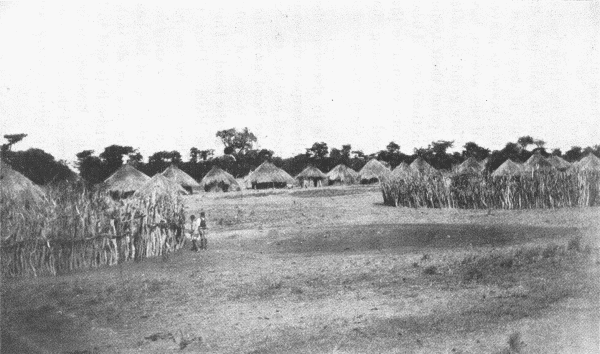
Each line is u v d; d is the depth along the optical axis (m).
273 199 46.12
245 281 14.53
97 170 43.88
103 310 11.98
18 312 11.75
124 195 41.31
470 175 36.00
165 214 21.03
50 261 16.44
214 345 9.48
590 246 15.38
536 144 59.12
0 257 15.69
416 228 23.45
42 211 17.44
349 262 16.59
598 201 31.09
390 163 80.31
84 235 17.61
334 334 9.62
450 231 22.34
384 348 8.76
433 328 9.58
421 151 72.38
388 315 10.58
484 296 11.35
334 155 89.12
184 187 58.62
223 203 43.00
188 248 21.56
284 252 19.73
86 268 17.31
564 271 12.89
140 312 11.74
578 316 9.59
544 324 9.32
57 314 11.69
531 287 11.77
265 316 11.09
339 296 12.34
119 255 18.34
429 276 13.77
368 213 32.66
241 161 91.31
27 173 26.00
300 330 10.02
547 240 18.62
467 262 15.20
